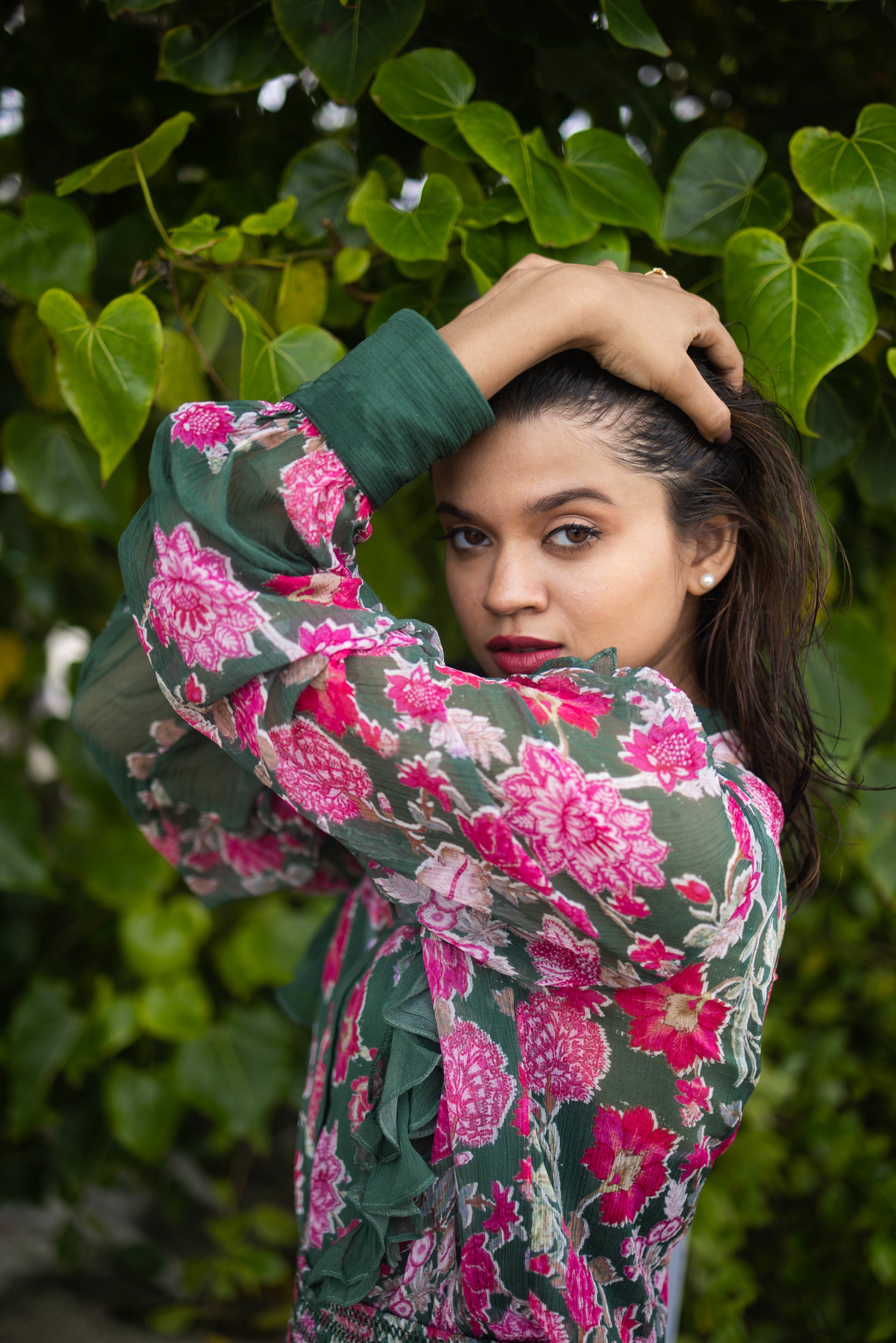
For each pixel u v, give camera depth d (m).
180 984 1.64
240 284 1.02
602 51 0.99
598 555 0.66
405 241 0.87
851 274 0.82
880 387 1.01
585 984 0.62
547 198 0.86
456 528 0.70
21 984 1.88
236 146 1.14
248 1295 1.88
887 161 0.85
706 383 0.66
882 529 1.25
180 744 0.82
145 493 1.33
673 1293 1.07
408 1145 0.63
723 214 0.92
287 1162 2.26
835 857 1.79
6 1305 1.77
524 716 0.56
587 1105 0.64
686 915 0.55
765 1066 1.85
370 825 0.60
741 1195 1.72
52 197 0.94
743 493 0.74
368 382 0.60
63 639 1.77
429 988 0.65
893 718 1.27
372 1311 0.68
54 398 1.11
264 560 0.58
